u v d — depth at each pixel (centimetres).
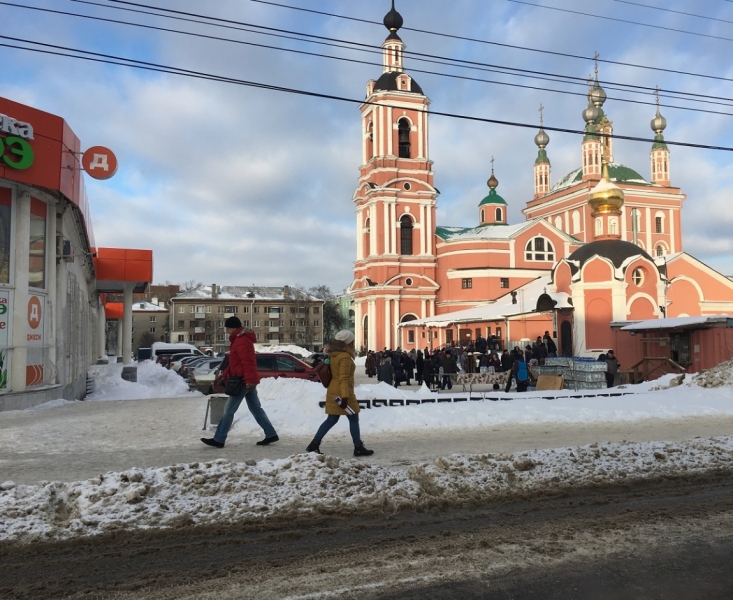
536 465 825
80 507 635
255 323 10019
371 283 5862
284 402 1400
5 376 1485
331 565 531
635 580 502
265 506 662
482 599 468
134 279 3206
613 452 902
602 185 3678
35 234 1623
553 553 560
